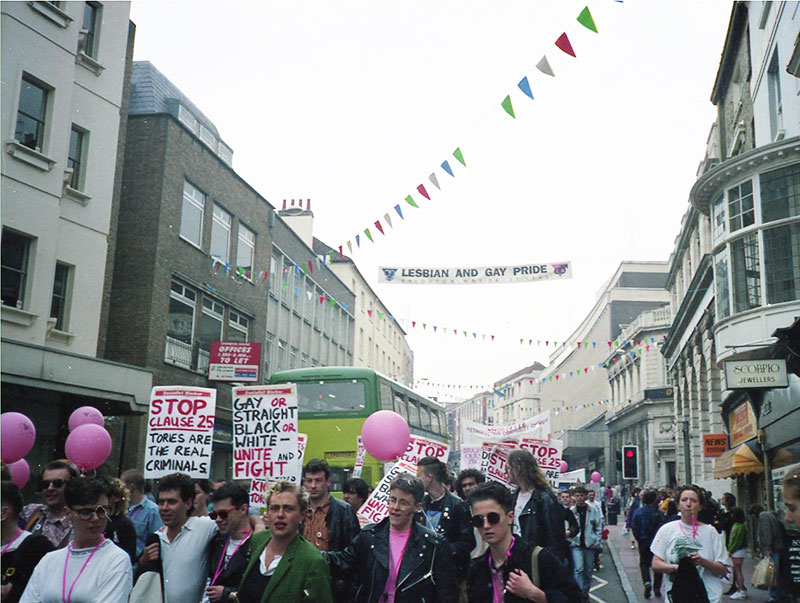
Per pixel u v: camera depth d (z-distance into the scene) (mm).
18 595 5121
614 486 55188
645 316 51031
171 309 23422
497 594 4473
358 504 8320
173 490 5668
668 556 6445
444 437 23375
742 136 22391
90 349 18703
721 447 24672
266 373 31094
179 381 23594
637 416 52312
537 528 6281
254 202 29625
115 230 20484
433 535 5379
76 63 18609
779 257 17516
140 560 5609
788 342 12758
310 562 4887
